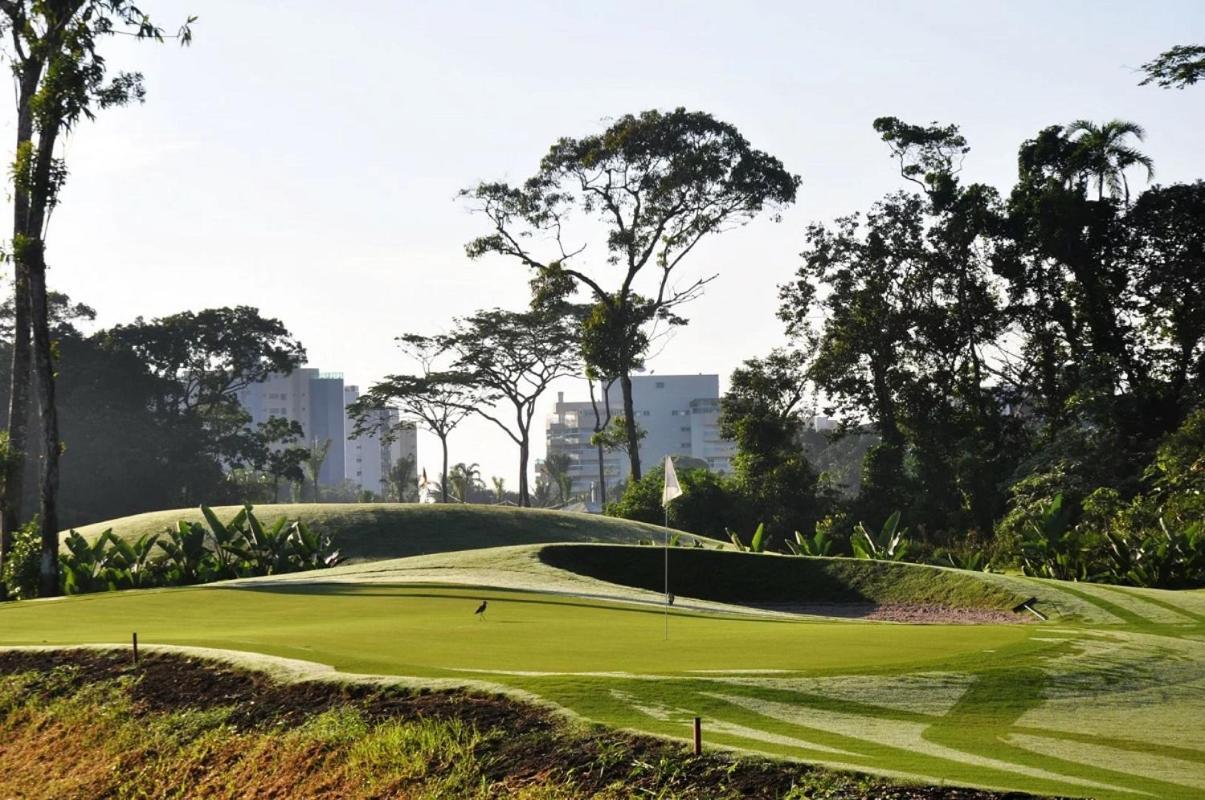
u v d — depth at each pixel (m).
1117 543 33.41
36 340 32.44
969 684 11.52
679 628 17.45
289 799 10.31
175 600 24.41
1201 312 53.25
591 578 29.73
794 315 62.00
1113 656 12.66
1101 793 7.90
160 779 11.51
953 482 57.84
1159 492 43.09
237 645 14.94
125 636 17.55
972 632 15.62
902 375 59.09
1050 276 57.62
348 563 43.50
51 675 15.08
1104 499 43.69
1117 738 9.75
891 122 59.28
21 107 33.50
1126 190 55.97
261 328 89.81
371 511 50.03
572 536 49.84
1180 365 54.47
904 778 8.27
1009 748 9.36
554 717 10.52
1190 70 40.41
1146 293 55.62
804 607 29.41
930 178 59.47
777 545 57.38
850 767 8.58
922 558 42.19
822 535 37.78
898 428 60.91
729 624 18.39
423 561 33.62
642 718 10.30
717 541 52.28
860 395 60.50
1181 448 43.38
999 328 58.34
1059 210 54.25
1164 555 31.17
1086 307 55.97
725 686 11.35
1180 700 11.13
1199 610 23.70
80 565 34.84
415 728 10.74
